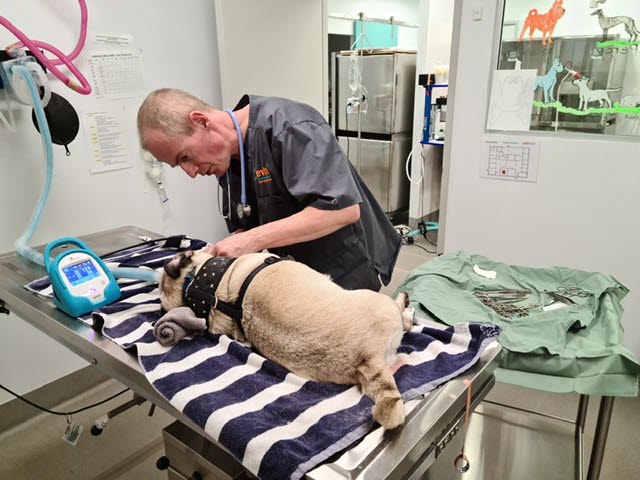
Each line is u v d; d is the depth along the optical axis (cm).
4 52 153
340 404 75
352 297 84
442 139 367
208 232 246
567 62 199
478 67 219
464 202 241
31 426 190
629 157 193
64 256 113
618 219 202
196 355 90
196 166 117
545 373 107
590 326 121
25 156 175
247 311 90
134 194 211
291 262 96
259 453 65
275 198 126
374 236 147
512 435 160
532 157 215
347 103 436
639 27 181
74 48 180
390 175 427
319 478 62
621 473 159
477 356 88
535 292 140
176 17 210
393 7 590
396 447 67
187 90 221
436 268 149
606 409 121
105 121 194
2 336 184
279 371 84
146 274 124
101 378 217
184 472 92
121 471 166
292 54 247
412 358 89
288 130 116
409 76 411
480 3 210
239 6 215
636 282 204
